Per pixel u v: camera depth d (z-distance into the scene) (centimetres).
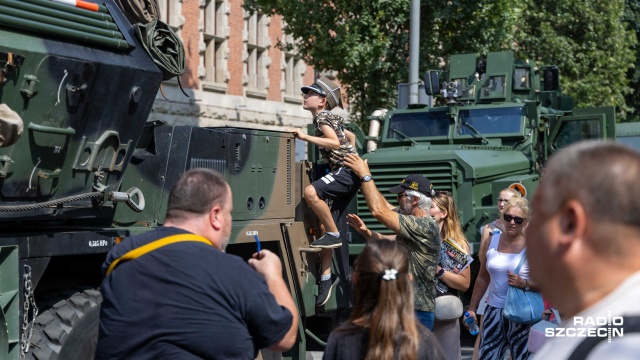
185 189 377
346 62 1794
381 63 1828
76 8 560
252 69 2697
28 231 554
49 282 580
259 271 401
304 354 783
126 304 356
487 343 704
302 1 1830
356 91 1941
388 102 1884
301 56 2011
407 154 1234
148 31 604
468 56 1487
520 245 689
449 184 1205
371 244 368
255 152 736
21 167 519
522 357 682
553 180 196
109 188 588
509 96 1423
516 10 1934
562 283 194
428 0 1836
